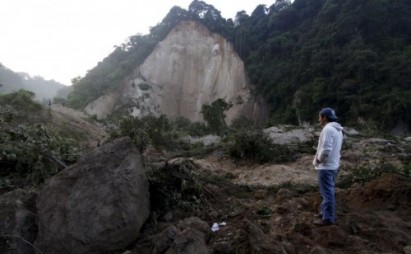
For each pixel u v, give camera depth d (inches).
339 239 176.6
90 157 171.9
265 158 423.8
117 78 2281.0
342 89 1555.1
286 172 358.9
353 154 440.8
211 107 846.5
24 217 166.6
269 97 1891.0
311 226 190.4
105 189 163.0
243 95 2053.4
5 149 223.0
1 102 521.3
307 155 442.6
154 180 209.0
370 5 1820.9
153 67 2309.3
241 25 2415.1
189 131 930.7
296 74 1807.3
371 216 205.0
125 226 162.1
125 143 178.1
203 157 456.1
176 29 2418.8
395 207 220.7
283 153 442.0
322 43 1845.5
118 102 2190.0
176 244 145.3
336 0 2003.0
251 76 2068.2
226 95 2130.9
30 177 219.5
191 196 217.3
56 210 160.7
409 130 1387.8
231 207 225.1
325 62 1718.8
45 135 244.7
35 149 225.5
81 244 154.6
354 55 1622.8
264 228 193.2
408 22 1822.1
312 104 1584.6
